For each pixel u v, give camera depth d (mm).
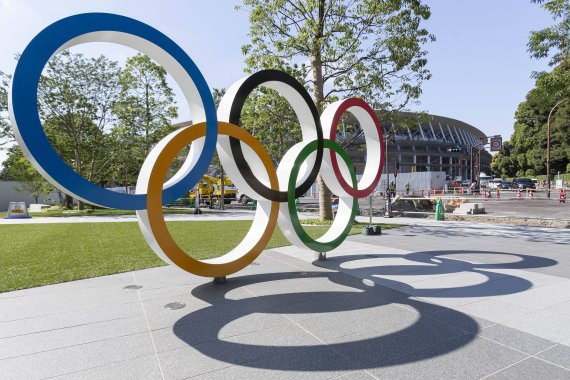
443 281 5977
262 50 14414
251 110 15367
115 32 4516
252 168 6508
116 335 3936
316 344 3670
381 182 45062
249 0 14156
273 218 6297
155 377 3057
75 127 26453
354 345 3641
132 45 4906
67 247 9578
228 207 31344
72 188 4020
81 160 27578
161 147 4887
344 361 3311
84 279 6305
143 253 8664
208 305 4906
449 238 10562
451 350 3506
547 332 3914
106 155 27578
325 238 7406
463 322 4211
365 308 4719
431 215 17594
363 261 7555
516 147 58531
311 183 6961
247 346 3641
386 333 3924
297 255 8250
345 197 7914
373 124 8250
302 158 6652
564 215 17125
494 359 3316
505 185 48969
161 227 4867
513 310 4598
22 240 11039
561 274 6375
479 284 5781
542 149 51188
